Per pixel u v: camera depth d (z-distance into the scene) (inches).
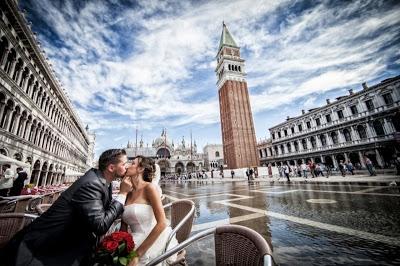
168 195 640.4
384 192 396.8
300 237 194.5
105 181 90.2
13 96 608.7
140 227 97.8
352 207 295.7
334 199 370.6
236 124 1788.9
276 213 295.7
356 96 1412.4
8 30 565.3
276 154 2180.1
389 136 1232.8
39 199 291.1
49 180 978.1
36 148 790.5
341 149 1505.9
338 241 177.0
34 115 764.6
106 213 84.0
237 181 1213.7
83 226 80.8
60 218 76.2
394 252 148.1
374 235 183.0
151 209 99.3
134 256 76.7
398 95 1192.8
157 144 3531.0
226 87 1909.4
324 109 1637.6
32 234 74.0
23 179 366.0
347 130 1486.2
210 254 169.0
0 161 359.9
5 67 586.2
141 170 106.7
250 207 352.8
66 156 1295.5
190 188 903.1
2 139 568.7
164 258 77.6
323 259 147.9
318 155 1678.2
